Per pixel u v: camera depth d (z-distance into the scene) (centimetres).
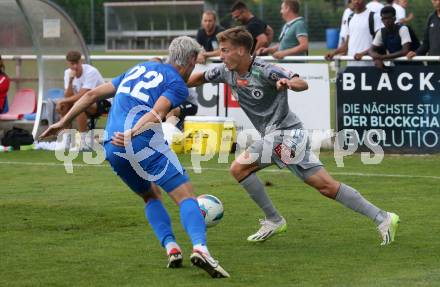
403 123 2861
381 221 1574
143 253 1518
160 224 1420
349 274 1360
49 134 1431
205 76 1593
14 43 3309
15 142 3064
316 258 1484
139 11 9581
